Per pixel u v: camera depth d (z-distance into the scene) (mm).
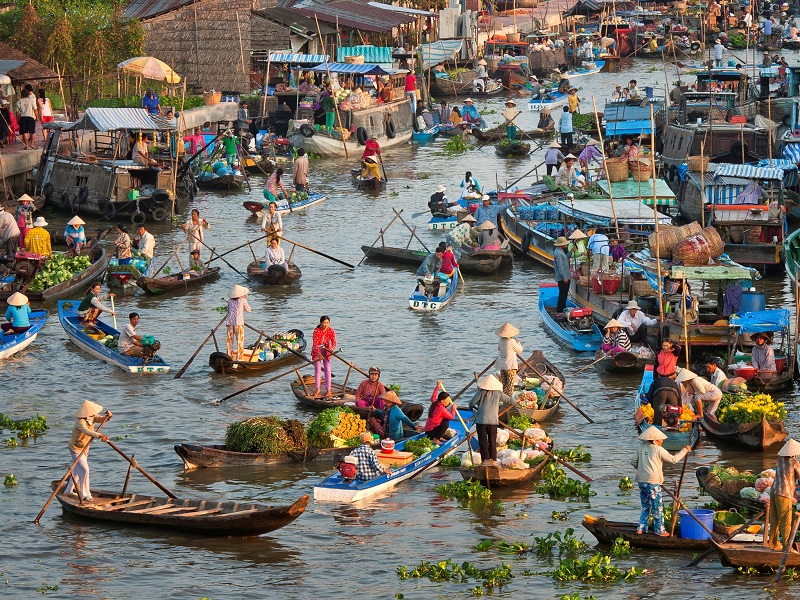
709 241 68812
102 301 78000
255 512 43156
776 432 52031
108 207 100500
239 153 123312
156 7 151625
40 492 48219
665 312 66062
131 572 41000
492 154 136500
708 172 95562
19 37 134750
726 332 62438
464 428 52812
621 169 92750
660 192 89750
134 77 138500
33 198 102062
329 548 43000
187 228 84125
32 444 53562
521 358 57000
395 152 139500
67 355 67125
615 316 67375
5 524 44969
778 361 60438
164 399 59688
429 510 46531
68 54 133875
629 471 50438
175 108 129000
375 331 71688
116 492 46969
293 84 143500
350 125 136125
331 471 50625
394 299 79188
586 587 39406
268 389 61438
